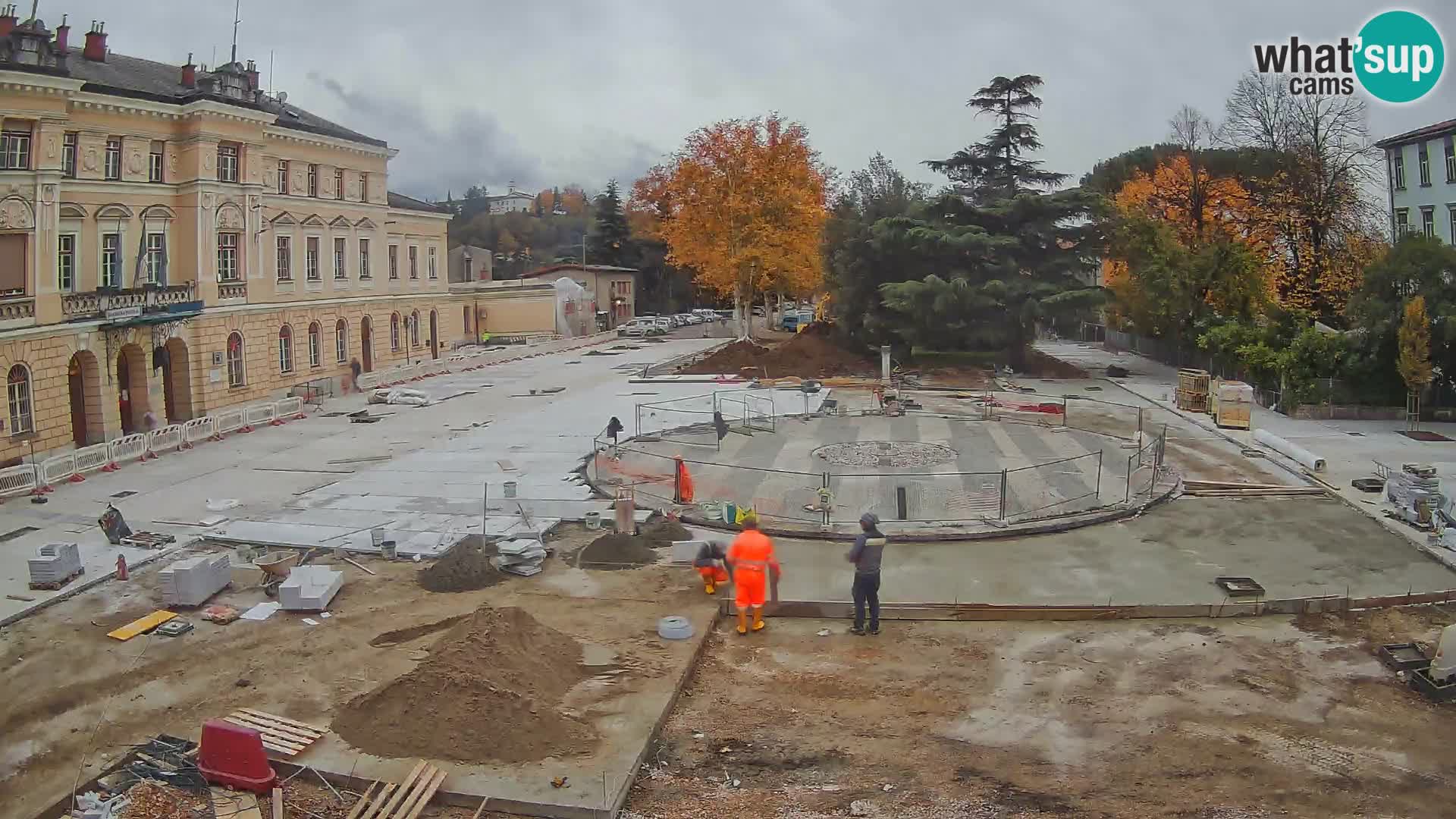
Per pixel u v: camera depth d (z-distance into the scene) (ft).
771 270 205.46
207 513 72.38
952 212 159.74
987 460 84.69
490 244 508.53
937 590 53.72
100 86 106.83
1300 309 134.92
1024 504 70.79
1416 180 159.33
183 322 117.91
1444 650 41.09
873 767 35.42
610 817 31.53
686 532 64.13
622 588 54.39
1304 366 115.03
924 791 33.65
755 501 72.02
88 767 35.32
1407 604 52.01
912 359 168.04
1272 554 60.03
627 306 304.09
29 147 94.73
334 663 44.27
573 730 36.50
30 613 51.08
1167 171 192.13
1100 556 59.98
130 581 56.75
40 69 93.45
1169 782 34.04
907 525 65.92
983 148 165.68
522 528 65.92
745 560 48.34
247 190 127.85
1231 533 64.85
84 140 106.52
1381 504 70.95
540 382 153.28
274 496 77.41
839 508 70.28
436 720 36.19
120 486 81.66
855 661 45.39
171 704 40.22
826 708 40.42
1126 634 48.49
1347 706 40.04
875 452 88.63
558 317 246.06
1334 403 112.88
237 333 128.77
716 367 165.89
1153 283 157.69
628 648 45.21
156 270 118.01
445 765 34.42
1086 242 158.51
